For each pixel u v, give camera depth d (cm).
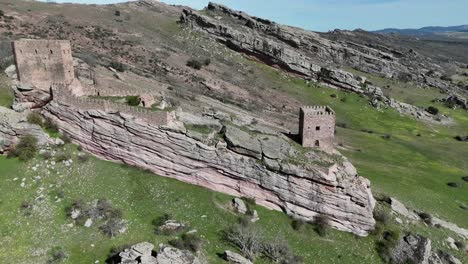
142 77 9838
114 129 5919
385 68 17575
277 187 5681
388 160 9400
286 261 4909
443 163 9819
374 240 5622
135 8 18675
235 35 14675
